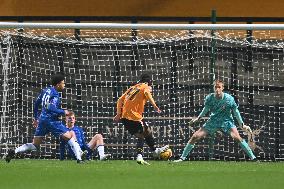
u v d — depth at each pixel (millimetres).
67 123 41594
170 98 45562
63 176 29219
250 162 41938
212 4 52094
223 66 45531
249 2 51969
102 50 46188
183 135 45125
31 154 44969
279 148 44750
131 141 45125
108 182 26625
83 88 46188
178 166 36625
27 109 45938
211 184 26000
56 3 53062
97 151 43969
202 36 44594
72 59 46344
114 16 52438
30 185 25594
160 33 48969
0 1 52844
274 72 45219
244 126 40781
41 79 46281
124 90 46031
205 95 45219
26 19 52750
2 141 45094
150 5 52344
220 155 44312
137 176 29328
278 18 51750
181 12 52094
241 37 47781
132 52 46031
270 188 24719
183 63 45562
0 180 27453
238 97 45438
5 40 45406
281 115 45000
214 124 41000
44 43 46375
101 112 45938
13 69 46000
